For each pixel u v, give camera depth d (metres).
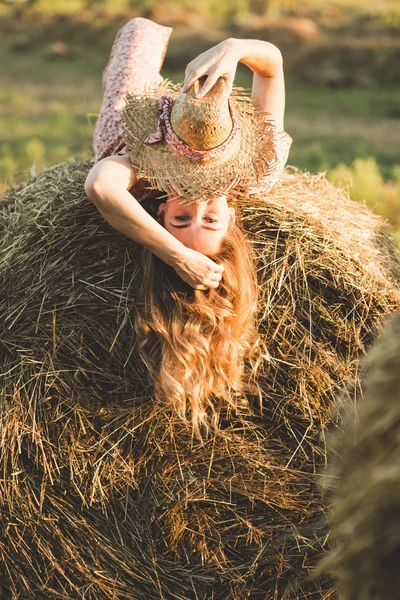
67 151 9.41
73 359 2.68
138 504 2.60
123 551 2.59
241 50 2.65
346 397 2.68
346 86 16.59
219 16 24.05
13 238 2.93
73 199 2.91
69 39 22.02
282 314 2.73
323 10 24.62
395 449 1.72
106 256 2.77
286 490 2.60
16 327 2.73
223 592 2.60
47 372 2.65
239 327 2.62
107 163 2.58
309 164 8.70
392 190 6.32
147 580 2.59
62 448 2.60
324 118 12.95
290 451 2.64
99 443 2.61
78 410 2.63
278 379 2.70
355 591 1.78
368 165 6.31
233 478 2.60
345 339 2.73
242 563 2.60
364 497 1.74
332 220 2.98
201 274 2.49
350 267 2.79
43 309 2.72
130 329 2.69
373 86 16.55
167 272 2.64
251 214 2.85
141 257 2.69
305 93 15.87
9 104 13.68
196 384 2.60
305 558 2.57
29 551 2.59
